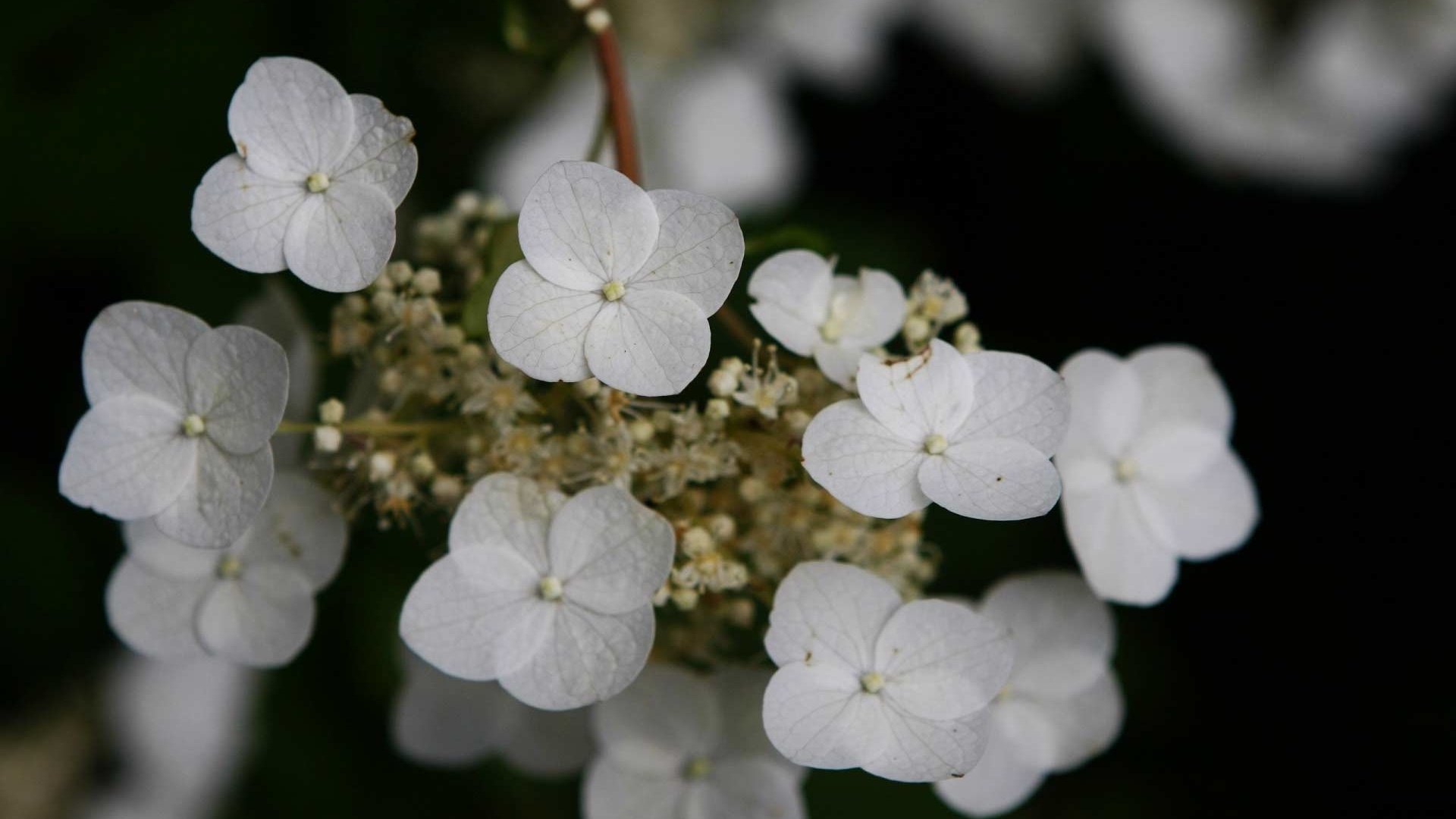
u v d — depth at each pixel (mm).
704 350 566
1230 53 698
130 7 677
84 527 677
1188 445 607
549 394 587
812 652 574
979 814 604
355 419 603
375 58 677
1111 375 603
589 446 582
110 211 675
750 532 589
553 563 571
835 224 698
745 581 582
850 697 575
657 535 568
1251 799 688
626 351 567
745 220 697
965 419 574
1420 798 678
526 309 567
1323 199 693
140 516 572
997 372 576
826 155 706
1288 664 689
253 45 678
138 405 573
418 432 588
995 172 701
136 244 676
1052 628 602
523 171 677
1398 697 682
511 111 684
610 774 599
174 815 681
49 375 676
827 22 703
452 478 586
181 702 675
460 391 585
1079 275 699
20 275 675
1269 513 693
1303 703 688
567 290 568
